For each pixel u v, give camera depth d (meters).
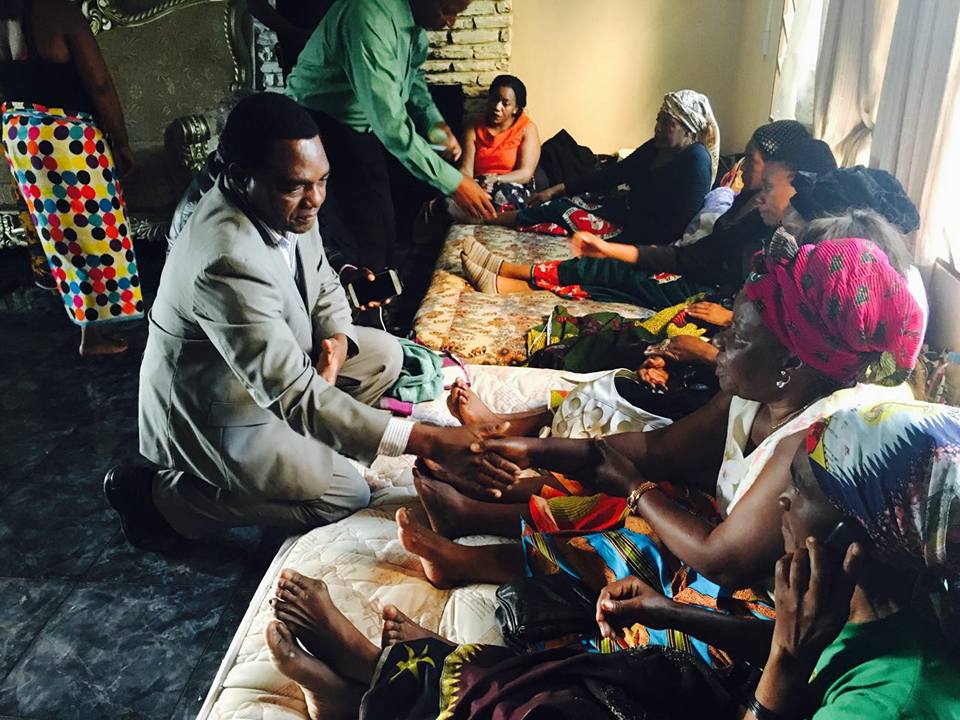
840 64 2.94
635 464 1.77
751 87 4.74
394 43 2.97
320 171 1.81
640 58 4.99
